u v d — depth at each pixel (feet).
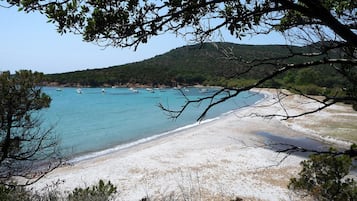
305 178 39.55
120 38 8.23
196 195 45.44
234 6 9.20
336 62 8.26
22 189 20.48
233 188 49.01
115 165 63.52
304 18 9.87
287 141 88.12
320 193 35.78
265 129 106.83
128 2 8.11
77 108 216.95
